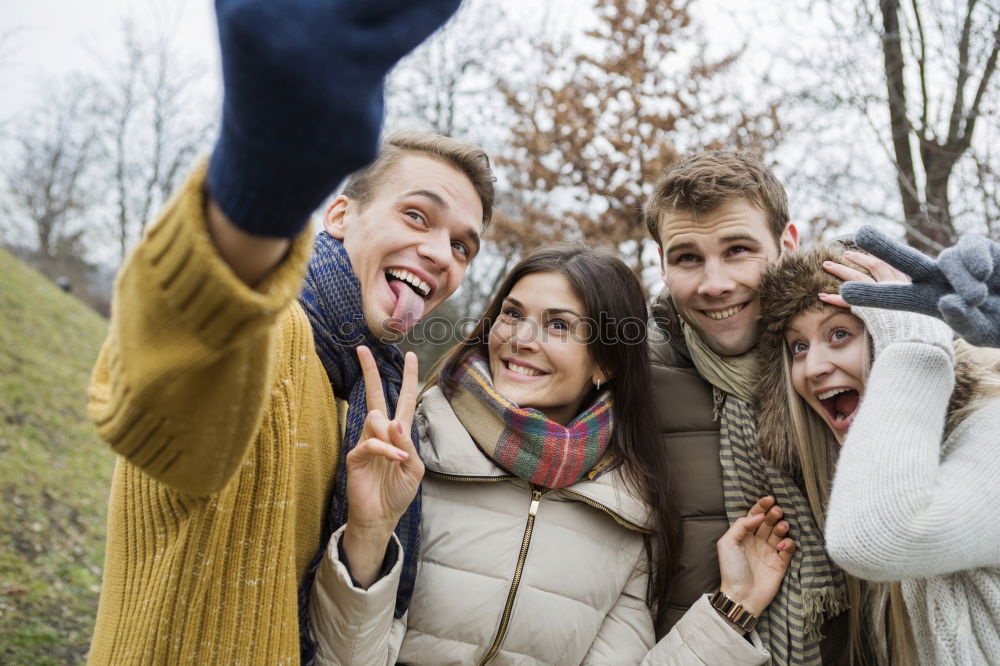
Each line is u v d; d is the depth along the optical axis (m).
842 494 1.53
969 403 1.65
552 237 6.70
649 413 2.07
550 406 2.04
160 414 0.91
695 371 2.24
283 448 1.31
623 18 6.32
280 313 0.83
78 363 8.35
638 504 1.97
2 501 4.95
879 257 1.47
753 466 2.00
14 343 7.91
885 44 3.86
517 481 1.94
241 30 0.66
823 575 1.87
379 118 0.73
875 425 1.55
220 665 1.25
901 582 1.70
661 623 2.04
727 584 1.90
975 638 1.55
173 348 0.84
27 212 22.62
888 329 1.66
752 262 2.03
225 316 0.80
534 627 1.81
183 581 1.24
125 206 21.31
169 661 1.23
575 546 1.90
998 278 1.39
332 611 1.50
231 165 0.74
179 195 0.80
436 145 1.79
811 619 1.86
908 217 3.93
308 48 0.66
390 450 1.42
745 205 2.03
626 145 6.14
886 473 1.48
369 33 0.70
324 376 1.59
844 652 1.97
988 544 1.46
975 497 1.46
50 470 5.65
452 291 1.85
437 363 2.22
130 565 1.30
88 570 4.61
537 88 7.16
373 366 1.51
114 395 0.92
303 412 1.43
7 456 5.57
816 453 1.89
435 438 1.97
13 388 6.74
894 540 1.44
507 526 1.89
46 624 3.92
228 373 0.91
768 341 1.94
